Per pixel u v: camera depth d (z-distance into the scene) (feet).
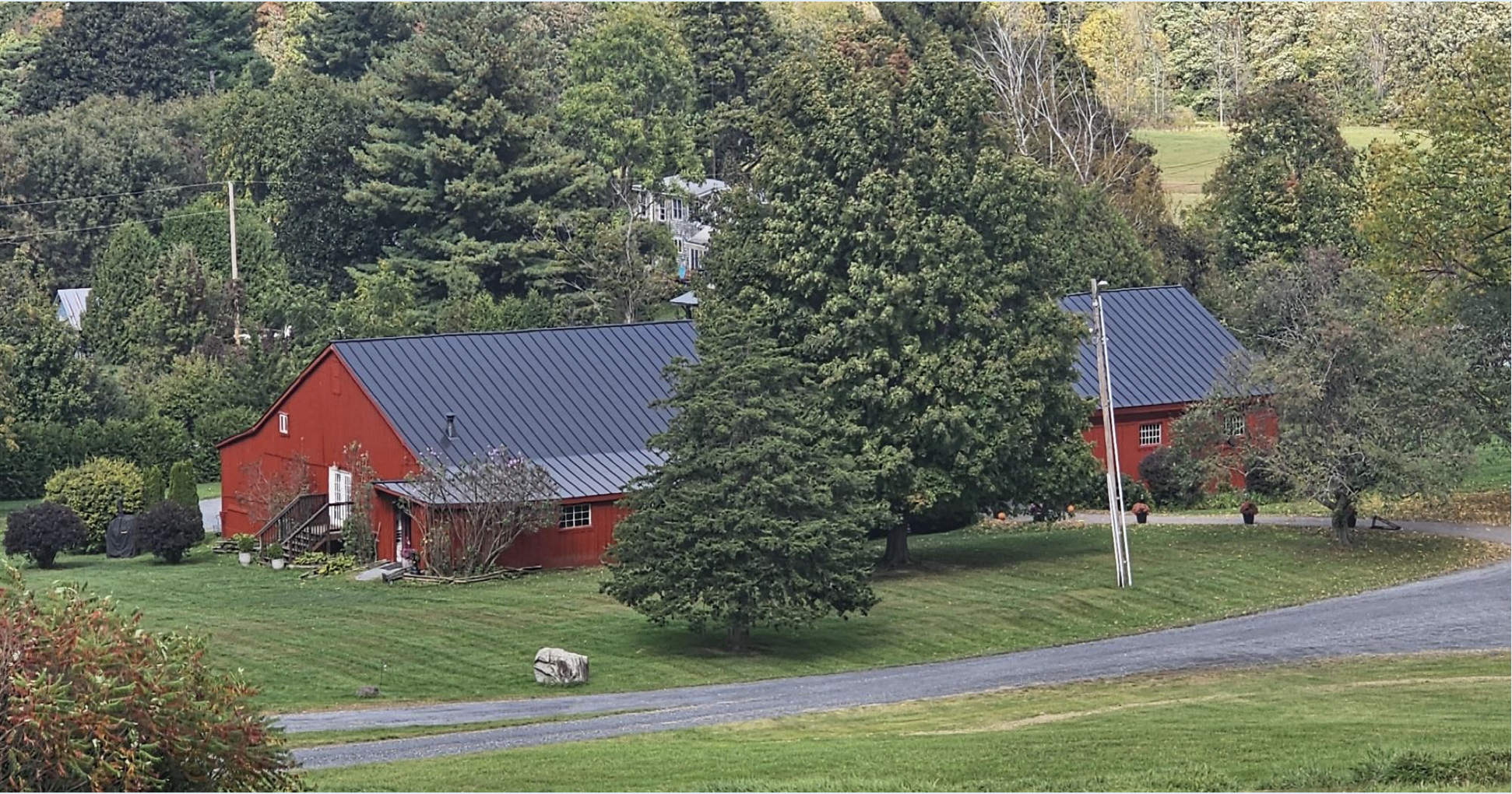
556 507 170.30
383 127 362.94
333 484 188.44
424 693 120.67
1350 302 184.75
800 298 170.91
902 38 347.77
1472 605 144.66
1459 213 211.20
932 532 198.70
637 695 120.57
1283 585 160.66
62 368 258.37
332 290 365.81
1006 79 349.41
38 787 56.85
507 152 351.25
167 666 60.85
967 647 141.08
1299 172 298.35
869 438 164.45
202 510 230.68
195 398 265.75
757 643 141.18
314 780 82.43
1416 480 169.89
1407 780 77.00
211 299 307.37
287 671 125.59
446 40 354.13
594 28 457.68
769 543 134.21
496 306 313.53
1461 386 183.83
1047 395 169.89
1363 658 122.31
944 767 81.66
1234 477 213.05
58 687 56.80
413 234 345.72
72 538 183.11
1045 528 195.42
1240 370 183.01
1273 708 99.30
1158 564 169.37
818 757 85.10
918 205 168.96
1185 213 330.13
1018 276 169.68
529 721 107.34
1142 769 79.82
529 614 148.56
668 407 143.33
